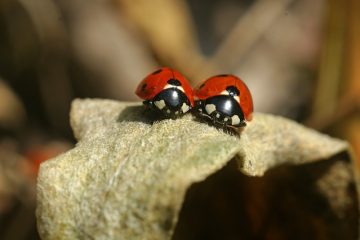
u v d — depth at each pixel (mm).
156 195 49
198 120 62
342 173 68
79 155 55
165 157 52
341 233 70
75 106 66
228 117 61
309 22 159
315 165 68
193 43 111
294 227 70
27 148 120
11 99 125
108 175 53
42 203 53
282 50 154
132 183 51
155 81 62
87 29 133
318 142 68
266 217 70
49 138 127
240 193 68
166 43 107
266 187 68
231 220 69
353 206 69
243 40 122
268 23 125
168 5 108
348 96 94
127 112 63
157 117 61
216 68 118
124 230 50
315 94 96
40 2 123
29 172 102
